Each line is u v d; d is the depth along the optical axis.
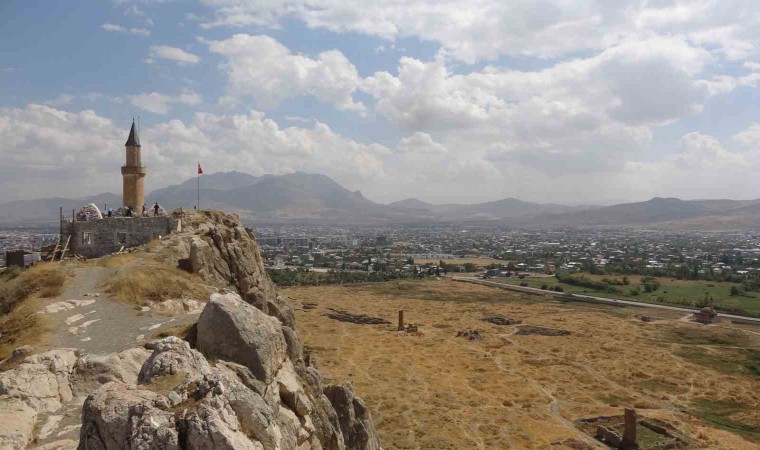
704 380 86.38
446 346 109.62
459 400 73.75
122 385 16.28
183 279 40.12
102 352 25.33
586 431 63.19
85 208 60.53
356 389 76.19
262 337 22.64
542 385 82.31
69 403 20.78
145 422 14.05
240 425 15.53
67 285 37.69
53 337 27.69
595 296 189.25
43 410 19.89
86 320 30.73
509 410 70.00
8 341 28.41
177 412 14.87
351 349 103.69
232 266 51.59
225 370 19.75
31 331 28.64
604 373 89.81
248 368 21.20
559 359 99.25
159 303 34.97
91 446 14.27
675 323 137.88
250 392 16.97
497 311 157.38
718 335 121.75
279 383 22.73
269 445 15.87
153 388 16.62
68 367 22.08
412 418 65.19
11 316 32.47
